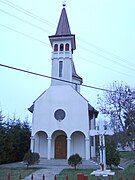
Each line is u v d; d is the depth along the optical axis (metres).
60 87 31.33
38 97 31.14
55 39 33.91
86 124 29.30
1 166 23.09
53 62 33.16
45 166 23.19
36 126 29.95
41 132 31.69
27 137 32.06
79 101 30.30
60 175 16.42
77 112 29.89
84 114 29.73
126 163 26.41
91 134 29.14
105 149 19.27
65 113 30.00
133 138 23.05
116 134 23.98
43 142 31.39
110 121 24.61
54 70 32.62
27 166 21.20
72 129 29.31
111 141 21.14
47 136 30.67
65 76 32.16
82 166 22.89
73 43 35.16
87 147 28.45
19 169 20.27
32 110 32.69
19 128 31.55
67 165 24.09
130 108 24.11
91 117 34.12
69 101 30.44
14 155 29.41
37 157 21.55
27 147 31.66
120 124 24.25
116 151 20.55
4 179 14.65
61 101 30.59
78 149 30.52
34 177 15.86
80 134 31.05
